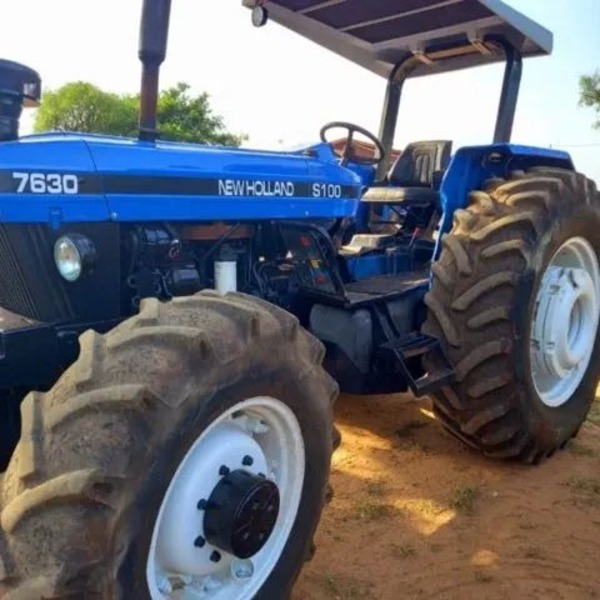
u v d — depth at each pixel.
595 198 3.98
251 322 2.11
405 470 3.74
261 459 2.24
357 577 2.80
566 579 2.83
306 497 2.41
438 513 3.30
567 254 4.02
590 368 4.18
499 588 2.76
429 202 4.64
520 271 3.42
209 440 2.11
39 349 2.37
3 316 2.53
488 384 3.45
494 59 4.76
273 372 2.17
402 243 4.65
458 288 3.50
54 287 2.48
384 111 5.27
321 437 2.40
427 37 4.66
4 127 2.56
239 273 3.19
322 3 4.28
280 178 3.20
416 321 3.80
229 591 2.25
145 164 2.67
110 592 1.79
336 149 5.10
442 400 3.61
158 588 2.05
